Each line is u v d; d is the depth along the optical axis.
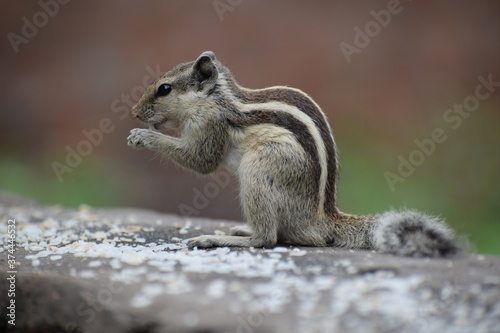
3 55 23.73
